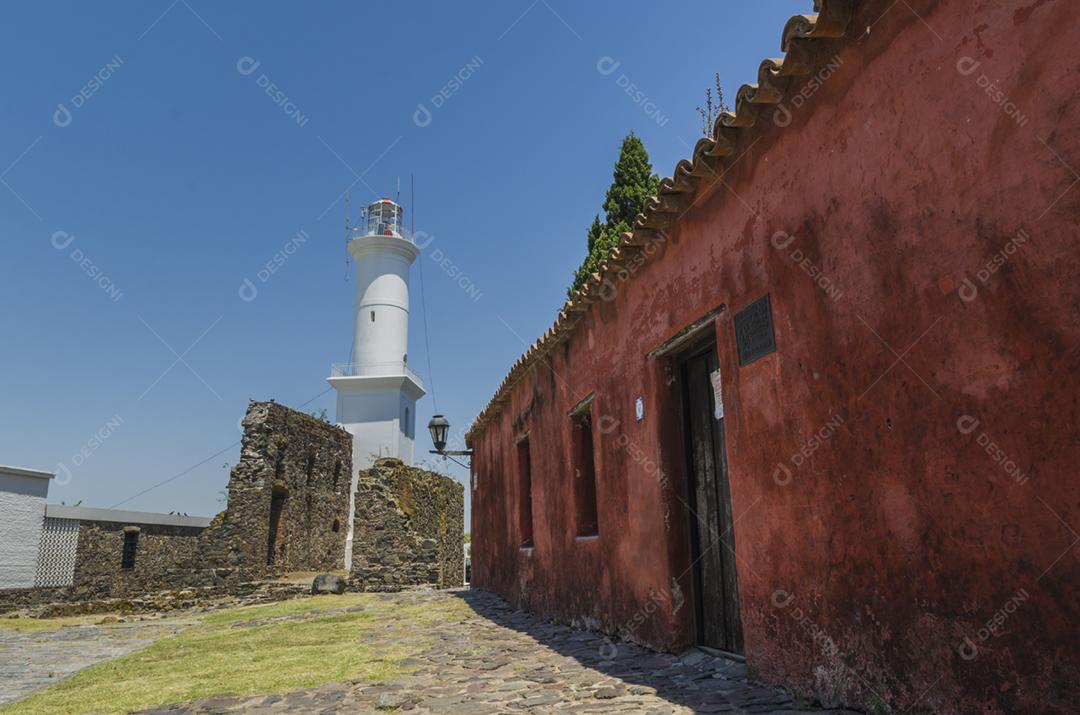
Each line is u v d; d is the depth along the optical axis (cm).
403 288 3569
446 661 657
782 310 433
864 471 356
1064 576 250
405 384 3419
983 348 286
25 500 1897
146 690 584
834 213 385
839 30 371
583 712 415
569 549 860
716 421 575
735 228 493
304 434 2573
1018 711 267
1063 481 251
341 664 669
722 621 553
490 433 1537
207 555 2067
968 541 292
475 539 1759
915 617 321
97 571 2098
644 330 650
